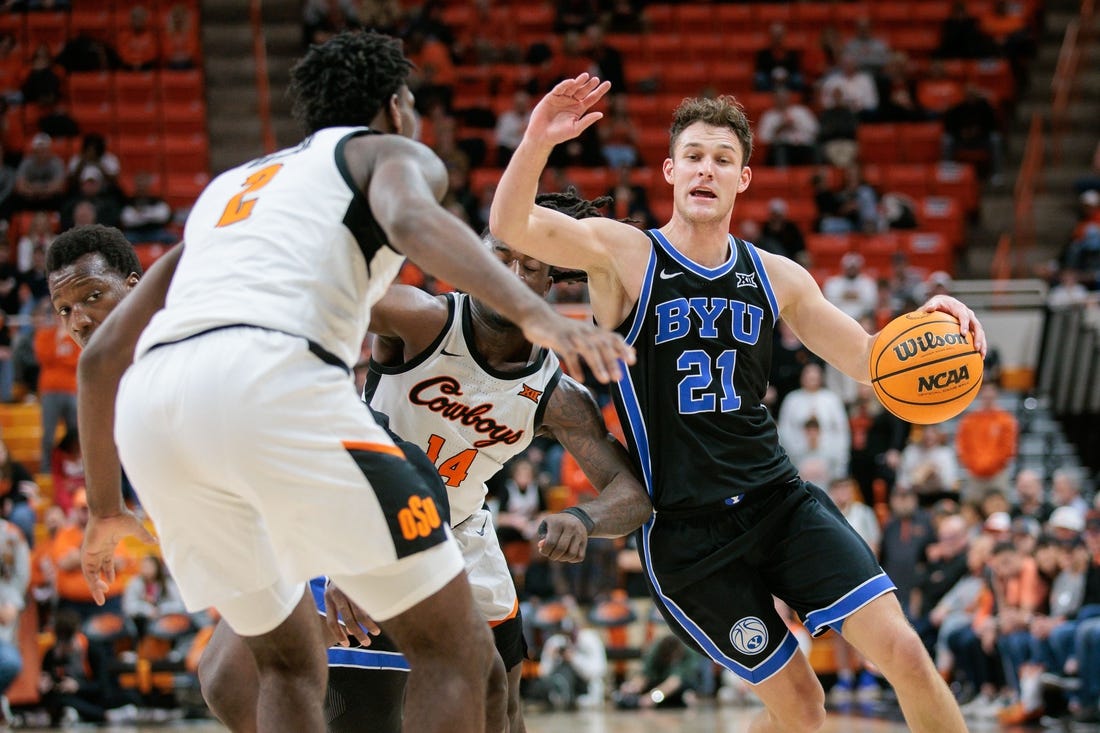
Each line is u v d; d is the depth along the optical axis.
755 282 5.27
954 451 16.12
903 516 13.57
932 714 4.91
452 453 5.07
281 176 3.82
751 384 5.25
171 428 3.62
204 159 20.97
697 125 5.23
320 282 3.69
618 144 20.50
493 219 4.64
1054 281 17.84
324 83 4.00
